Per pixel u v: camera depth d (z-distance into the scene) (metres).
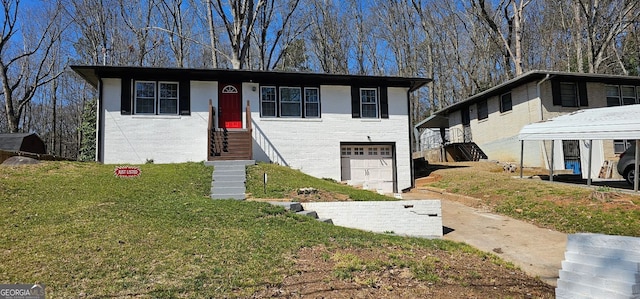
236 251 6.79
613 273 4.91
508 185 14.83
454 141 27.20
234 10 22.20
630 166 14.16
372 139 17.58
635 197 11.16
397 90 18.11
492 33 31.03
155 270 5.89
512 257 8.16
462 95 34.41
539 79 19.23
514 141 20.95
